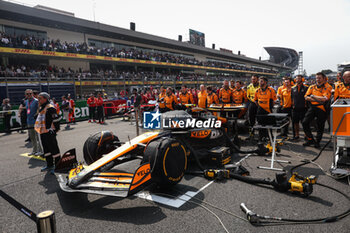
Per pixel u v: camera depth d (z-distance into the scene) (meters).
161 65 34.75
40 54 20.97
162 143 3.56
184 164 3.89
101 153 4.62
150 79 23.08
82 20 25.34
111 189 3.27
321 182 4.02
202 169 4.38
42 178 4.70
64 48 22.92
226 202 3.40
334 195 3.53
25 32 23.33
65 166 4.55
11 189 4.18
